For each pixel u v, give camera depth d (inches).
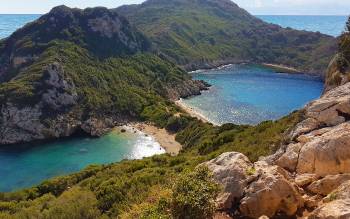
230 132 2736.2
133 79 6200.8
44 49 5905.5
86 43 6432.1
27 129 4387.3
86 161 3668.8
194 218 687.1
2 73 6038.4
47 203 1975.9
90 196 1788.9
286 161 979.9
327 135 927.7
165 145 4055.1
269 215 761.6
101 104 4985.2
